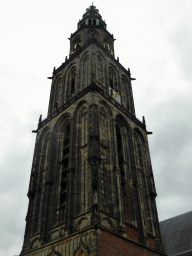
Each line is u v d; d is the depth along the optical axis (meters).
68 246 32.38
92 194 34.00
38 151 50.91
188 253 50.78
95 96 46.19
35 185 46.38
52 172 44.38
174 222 61.41
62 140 48.81
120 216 35.41
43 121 55.28
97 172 36.31
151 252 38.00
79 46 68.00
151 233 41.91
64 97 56.06
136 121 54.75
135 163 46.06
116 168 40.00
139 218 40.03
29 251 37.50
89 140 40.19
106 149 42.22
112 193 37.47
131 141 48.69
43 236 36.94
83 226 33.09
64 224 35.75
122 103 56.53
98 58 57.44
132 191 42.78
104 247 30.23
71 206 36.16
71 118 47.59
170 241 56.88
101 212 33.69
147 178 49.03
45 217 38.78
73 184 38.53
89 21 73.81
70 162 41.22
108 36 71.00
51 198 41.28
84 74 55.06
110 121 46.41
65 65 62.88
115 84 58.91
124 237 33.81
